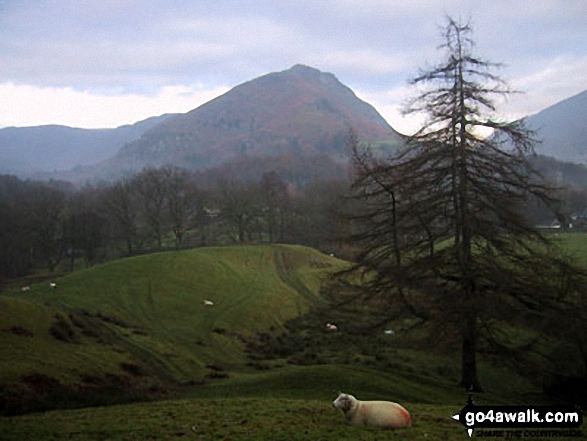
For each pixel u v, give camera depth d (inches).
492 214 972.6
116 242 4116.6
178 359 1285.7
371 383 938.7
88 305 1766.7
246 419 593.0
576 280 910.4
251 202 4143.7
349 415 558.6
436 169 981.2
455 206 982.4
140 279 2126.0
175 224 3806.6
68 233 3710.6
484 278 959.6
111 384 940.6
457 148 954.1
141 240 4116.6
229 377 1187.3
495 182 963.3
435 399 887.1
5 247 3563.0
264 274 2652.6
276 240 4333.2
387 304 1067.3
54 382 858.8
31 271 3814.0
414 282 978.1
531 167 967.6
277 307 2036.2
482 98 950.4
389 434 520.1
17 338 1056.8
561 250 992.9
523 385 1216.8
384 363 1315.2
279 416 608.7
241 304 1974.7
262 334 1724.9
